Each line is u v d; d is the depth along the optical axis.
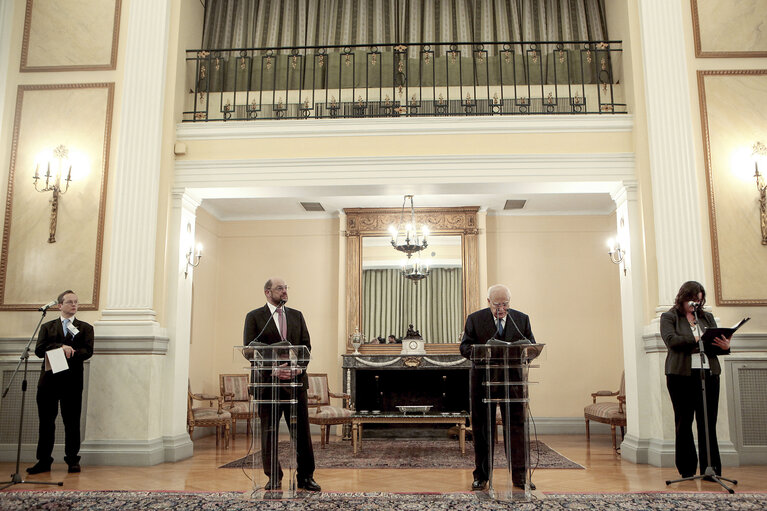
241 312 10.08
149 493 4.21
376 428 9.33
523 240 9.96
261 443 4.09
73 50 6.64
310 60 7.71
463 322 9.56
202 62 7.52
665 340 4.73
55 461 5.87
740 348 5.83
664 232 6.05
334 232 10.19
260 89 6.92
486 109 7.33
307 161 6.50
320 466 5.91
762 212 6.05
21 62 6.64
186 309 6.58
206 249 9.71
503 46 7.69
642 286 6.21
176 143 6.60
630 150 6.45
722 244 6.04
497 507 3.73
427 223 9.85
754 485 4.60
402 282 9.77
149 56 6.55
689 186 6.10
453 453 6.94
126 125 6.41
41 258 6.28
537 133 6.47
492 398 3.97
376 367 9.25
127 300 6.12
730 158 6.18
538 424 9.48
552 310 9.76
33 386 6.02
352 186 6.50
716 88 6.29
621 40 6.87
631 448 6.05
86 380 5.93
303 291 10.07
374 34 7.94
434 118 6.50
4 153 6.47
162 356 6.18
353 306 9.75
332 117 6.70
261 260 10.20
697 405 4.74
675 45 6.34
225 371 9.91
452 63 7.60
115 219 6.26
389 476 5.25
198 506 3.80
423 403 9.55
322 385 8.91
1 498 4.06
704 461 4.73
